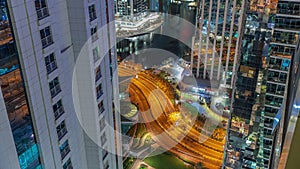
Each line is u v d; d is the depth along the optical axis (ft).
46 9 102.99
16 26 88.07
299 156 30.27
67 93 123.03
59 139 120.16
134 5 638.94
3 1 83.92
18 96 94.73
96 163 151.64
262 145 264.93
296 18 226.99
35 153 106.83
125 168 316.81
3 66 87.10
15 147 95.20
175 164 330.54
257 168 272.51
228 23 452.35
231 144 281.13
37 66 100.27
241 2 443.32
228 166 289.12
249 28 245.65
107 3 141.69
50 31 106.22
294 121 30.53
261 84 245.45
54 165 117.91
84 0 115.24
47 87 107.65
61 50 115.96
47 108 108.88
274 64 237.86
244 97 260.42
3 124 88.22
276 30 230.89
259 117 257.34
